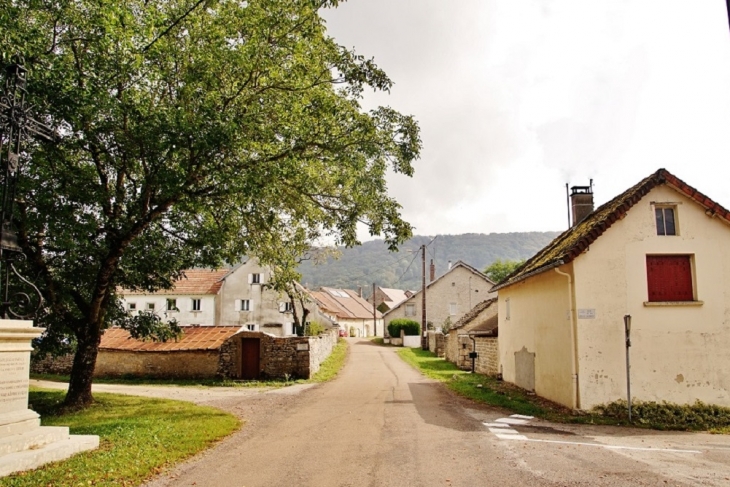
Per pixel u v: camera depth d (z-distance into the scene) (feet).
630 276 42.91
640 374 41.98
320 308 172.55
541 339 50.93
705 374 42.06
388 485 22.45
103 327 50.70
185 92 36.47
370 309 262.67
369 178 44.68
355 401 49.96
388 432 34.19
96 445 28.73
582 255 42.96
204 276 165.99
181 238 49.37
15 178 27.25
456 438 32.14
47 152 37.04
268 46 37.14
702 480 22.95
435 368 88.38
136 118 35.86
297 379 73.92
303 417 41.09
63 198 39.81
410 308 173.06
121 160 41.47
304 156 41.50
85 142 37.14
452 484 22.45
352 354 120.57
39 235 42.06
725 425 38.50
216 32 37.06
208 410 44.09
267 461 27.02
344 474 24.22
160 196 40.24
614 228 43.37
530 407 44.70
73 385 45.39
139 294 157.79
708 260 43.34
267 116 40.11
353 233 44.70
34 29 33.50
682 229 43.52
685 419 39.29
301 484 22.85
